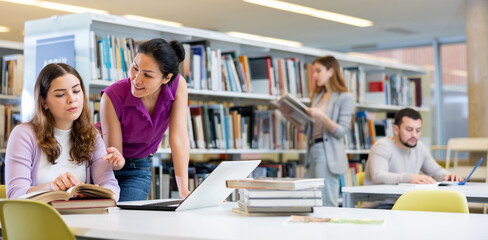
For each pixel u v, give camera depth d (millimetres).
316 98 5012
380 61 6699
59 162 2383
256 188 1974
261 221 1808
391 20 8703
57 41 4055
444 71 9953
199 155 5207
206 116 4789
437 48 9984
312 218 1841
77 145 2412
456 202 2482
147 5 7898
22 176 2262
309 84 5871
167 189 4426
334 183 4785
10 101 5465
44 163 2350
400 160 4215
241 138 5152
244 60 5262
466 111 9766
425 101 7594
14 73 5305
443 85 9953
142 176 2990
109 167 2486
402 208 2570
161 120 2859
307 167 4906
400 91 7148
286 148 5574
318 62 4883
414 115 4168
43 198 1991
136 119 2789
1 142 5203
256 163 2320
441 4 7789
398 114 4230
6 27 9172
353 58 6301
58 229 1723
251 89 5367
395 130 4254
